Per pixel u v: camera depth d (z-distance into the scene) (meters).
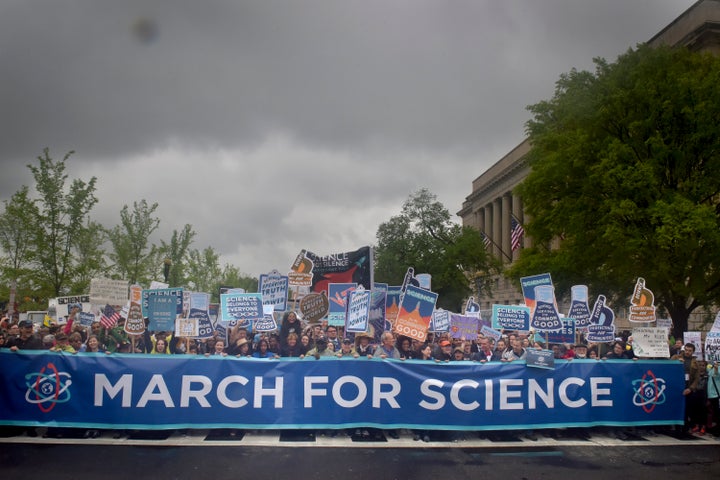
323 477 6.73
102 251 24.09
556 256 25.17
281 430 9.03
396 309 13.04
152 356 8.50
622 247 20.16
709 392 9.59
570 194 23.64
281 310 11.48
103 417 8.34
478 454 8.02
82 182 22.72
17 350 8.37
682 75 21.14
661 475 7.16
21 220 22.61
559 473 7.18
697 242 18.91
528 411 9.04
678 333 22.33
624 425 9.34
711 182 20.59
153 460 7.24
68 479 6.39
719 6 32.88
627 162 21.19
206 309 9.84
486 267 51.53
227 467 7.02
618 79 22.58
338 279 12.98
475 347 12.34
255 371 8.65
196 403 8.50
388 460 7.55
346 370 8.77
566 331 11.36
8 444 7.83
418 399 8.81
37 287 22.45
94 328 10.65
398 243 51.22
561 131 25.91
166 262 25.70
